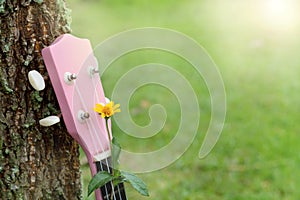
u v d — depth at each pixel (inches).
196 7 343.0
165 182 161.0
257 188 160.7
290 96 223.0
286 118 204.4
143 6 341.4
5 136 68.7
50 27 68.7
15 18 66.5
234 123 199.8
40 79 65.1
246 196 156.3
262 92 227.0
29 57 67.6
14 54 67.2
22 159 69.9
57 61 65.0
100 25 291.7
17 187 70.2
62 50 66.0
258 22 308.8
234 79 240.5
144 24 310.3
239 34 296.8
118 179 69.2
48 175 72.0
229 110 209.9
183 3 352.8
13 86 67.7
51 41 68.8
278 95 224.1
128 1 341.4
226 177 166.1
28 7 66.9
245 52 272.8
